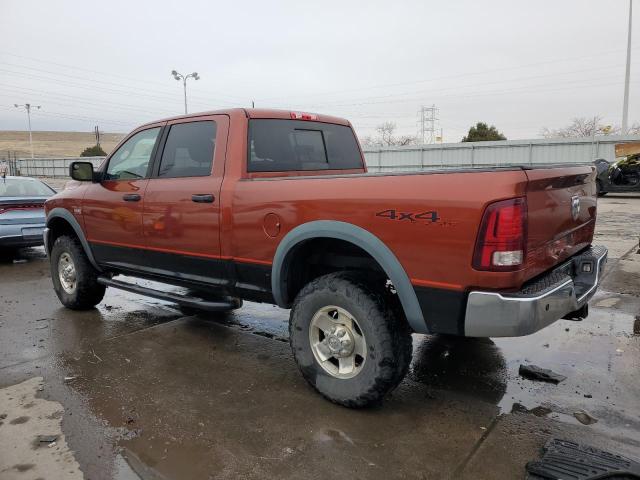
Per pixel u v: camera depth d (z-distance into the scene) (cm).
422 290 292
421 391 364
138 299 623
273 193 355
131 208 463
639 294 594
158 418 328
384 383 313
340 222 320
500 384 374
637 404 339
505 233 264
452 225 277
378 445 294
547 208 302
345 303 322
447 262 281
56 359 429
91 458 284
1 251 988
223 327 512
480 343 455
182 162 433
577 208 353
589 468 257
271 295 376
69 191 551
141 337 483
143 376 393
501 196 264
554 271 319
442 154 3130
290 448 292
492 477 264
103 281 518
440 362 415
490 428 312
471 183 273
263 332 497
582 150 2616
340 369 337
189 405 345
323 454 286
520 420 321
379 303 313
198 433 309
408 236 293
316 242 360
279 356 434
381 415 329
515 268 268
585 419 321
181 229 419
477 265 270
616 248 870
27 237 859
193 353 441
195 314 557
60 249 566
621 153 2478
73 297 558
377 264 344
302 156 452
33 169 5291
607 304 559
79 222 529
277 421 322
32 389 371
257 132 410
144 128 477
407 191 293
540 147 2750
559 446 284
